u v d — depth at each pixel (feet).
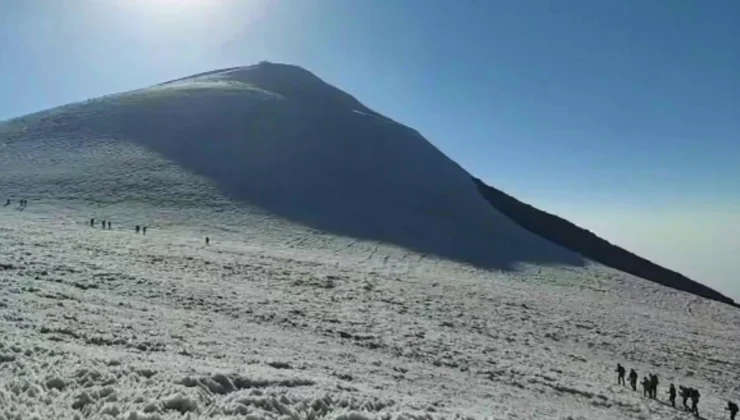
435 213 312.29
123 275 90.68
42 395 27.55
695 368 118.11
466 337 99.19
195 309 76.02
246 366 42.29
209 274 115.03
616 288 221.25
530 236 310.65
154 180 258.16
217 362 42.45
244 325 70.23
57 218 183.83
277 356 51.98
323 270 149.18
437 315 116.47
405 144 425.28
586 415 61.00
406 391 48.24
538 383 74.59
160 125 346.74
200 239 180.04
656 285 241.76
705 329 167.02
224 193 258.98
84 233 151.33
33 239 119.75
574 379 83.82
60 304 56.85
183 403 28.68
